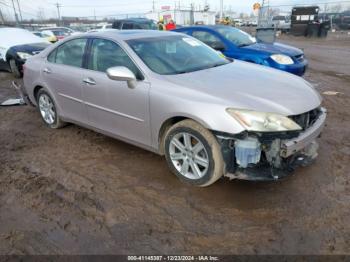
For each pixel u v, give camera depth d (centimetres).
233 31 850
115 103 385
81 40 443
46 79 489
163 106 332
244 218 289
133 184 349
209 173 315
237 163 300
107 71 343
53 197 330
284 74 398
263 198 317
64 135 494
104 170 381
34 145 463
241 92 317
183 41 443
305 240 262
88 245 265
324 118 346
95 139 473
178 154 341
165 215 297
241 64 432
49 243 269
